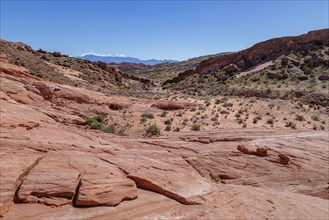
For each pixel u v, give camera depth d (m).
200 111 30.19
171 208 8.10
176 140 17.11
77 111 26.70
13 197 6.68
